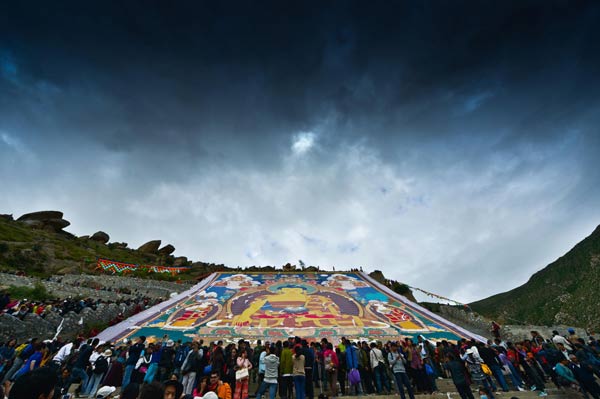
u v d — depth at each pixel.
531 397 11.96
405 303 31.72
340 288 36.88
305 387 12.01
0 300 19.88
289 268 52.72
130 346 14.19
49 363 11.75
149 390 4.00
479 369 12.71
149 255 76.44
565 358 12.54
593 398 11.14
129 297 33.12
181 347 13.75
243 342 14.57
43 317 20.02
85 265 50.97
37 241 56.94
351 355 13.07
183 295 32.75
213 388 9.15
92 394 12.12
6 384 7.02
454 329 24.61
